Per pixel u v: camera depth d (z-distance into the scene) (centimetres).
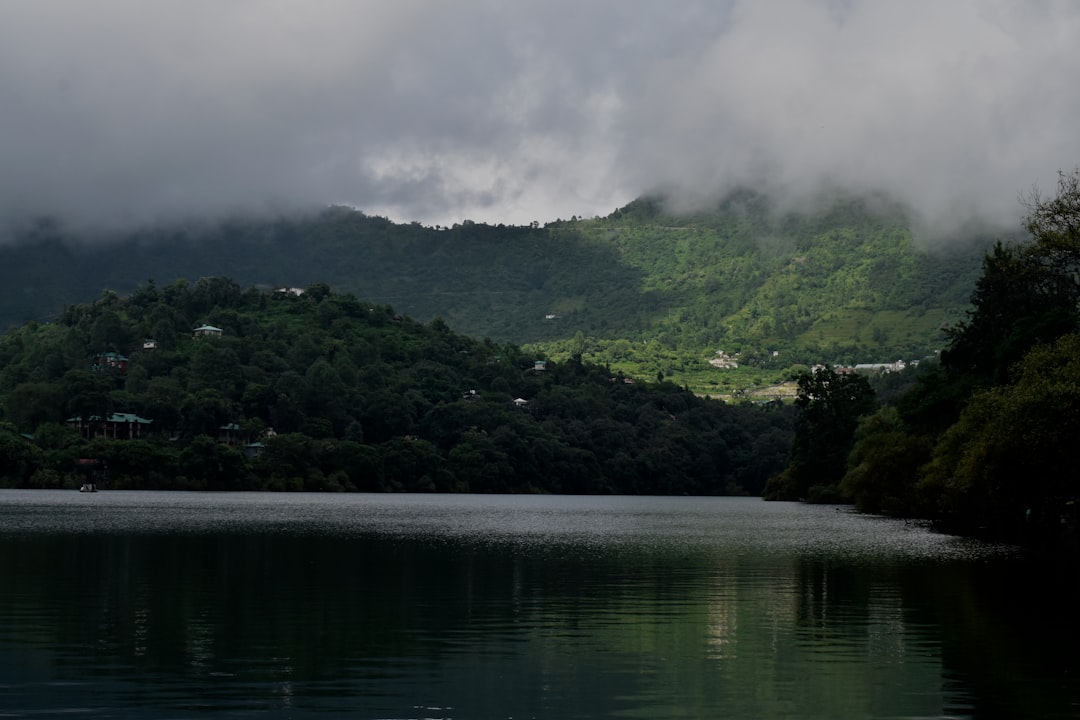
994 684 2812
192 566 5678
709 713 2514
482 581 5169
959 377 10169
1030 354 6706
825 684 2809
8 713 2473
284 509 14275
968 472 6669
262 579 5122
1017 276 8519
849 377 18400
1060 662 3097
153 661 3055
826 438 18412
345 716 2466
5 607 4066
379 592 4669
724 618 3947
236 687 2744
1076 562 6331
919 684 2806
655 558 6606
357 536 8656
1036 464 6275
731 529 10319
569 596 4578
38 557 6038
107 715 2462
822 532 9712
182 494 19975
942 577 5412
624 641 3438
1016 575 5516
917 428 11156
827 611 4128
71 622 3719
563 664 3062
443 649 3284
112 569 5456
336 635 3519
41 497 16850
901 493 11294
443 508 16275
